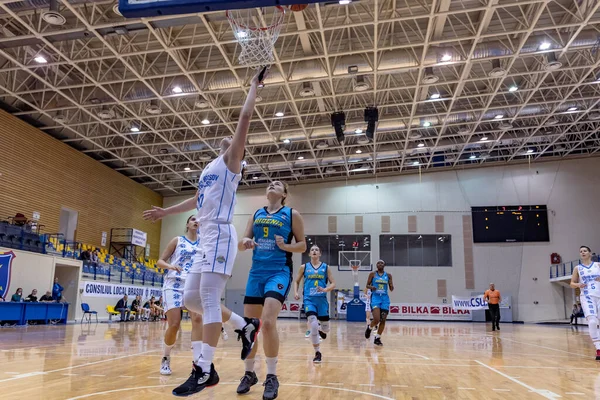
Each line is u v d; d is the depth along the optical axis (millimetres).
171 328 4930
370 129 18906
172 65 16547
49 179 20234
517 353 8234
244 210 29094
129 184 26875
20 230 16453
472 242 27141
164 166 25594
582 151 26797
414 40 15555
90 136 21203
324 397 3803
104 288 20734
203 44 14070
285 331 14617
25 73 16828
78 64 16031
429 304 26828
